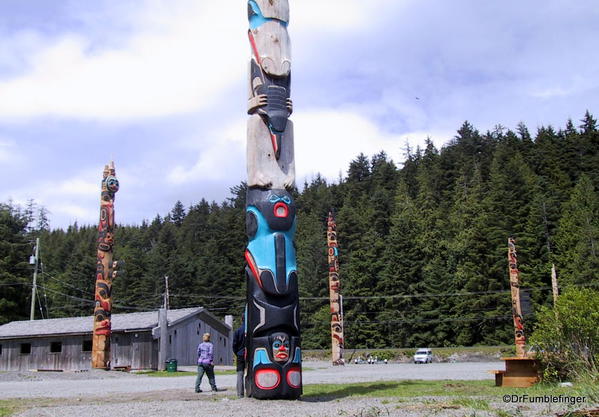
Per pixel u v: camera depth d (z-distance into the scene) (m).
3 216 56.34
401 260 60.41
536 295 53.06
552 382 13.53
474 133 96.31
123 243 98.12
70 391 15.78
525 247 56.69
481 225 59.16
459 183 76.69
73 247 90.38
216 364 37.16
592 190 61.03
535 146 81.25
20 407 10.75
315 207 89.50
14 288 52.59
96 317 26.70
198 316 35.66
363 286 60.94
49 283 71.62
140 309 67.69
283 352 11.27
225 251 74.00
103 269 27.17
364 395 12.02
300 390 11.40
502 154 78.19
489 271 56.28
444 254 62.25
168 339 32.78
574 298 13.91
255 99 12.48
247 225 12.16
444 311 57.72
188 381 20.47
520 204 61.25
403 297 58.50
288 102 12.70
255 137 12.27
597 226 54.25
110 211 27.94
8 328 37.16
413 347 57.50
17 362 35.19
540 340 13.97
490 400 10.17
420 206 74.12
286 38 12.97
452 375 21.48
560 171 69.75
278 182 12.19
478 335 56.06
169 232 89.31
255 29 12.91
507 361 14.23
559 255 56.12
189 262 71.69
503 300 54.47
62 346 34.16
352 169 104.50
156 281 69.62
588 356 13.62
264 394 11.06
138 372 27.64
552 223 59.03
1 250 53.59
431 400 10.16
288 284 11.59
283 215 11.91
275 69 12.59
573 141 75.94
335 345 35.62
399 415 8.29
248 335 11.58
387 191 83.88
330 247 36.72
